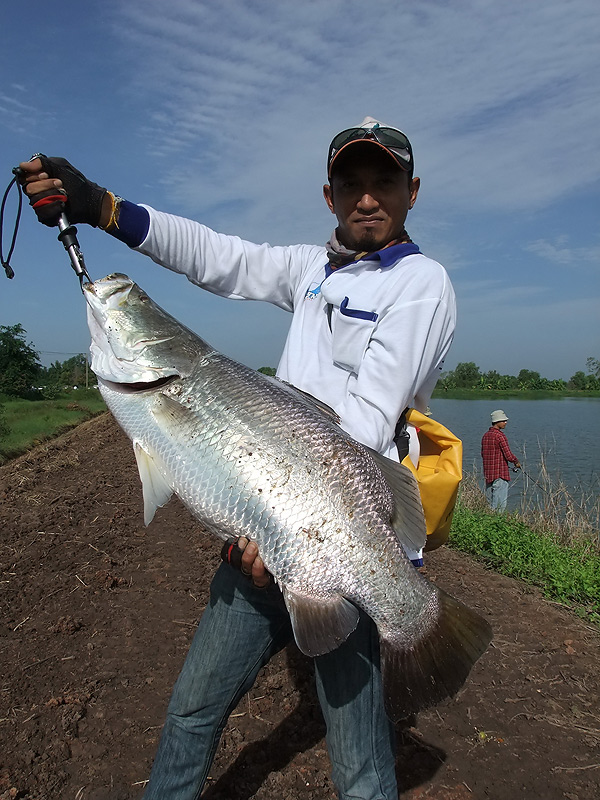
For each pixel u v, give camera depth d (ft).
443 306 7.23
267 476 6.69
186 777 7.56
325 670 7.07
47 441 56.85
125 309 7.66
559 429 97.76
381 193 7.53
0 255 8.46
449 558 21.44
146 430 7.41
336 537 6.58
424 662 6.72
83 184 8.10
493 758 10.42
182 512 26.22
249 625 7.48
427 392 7.94
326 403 7.68
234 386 7.18
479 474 39.34
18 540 21.86
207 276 8.89
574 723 11.50
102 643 13.93
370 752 7.04
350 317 7.38
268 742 10.61
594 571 18.99
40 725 10.83
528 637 15.03
